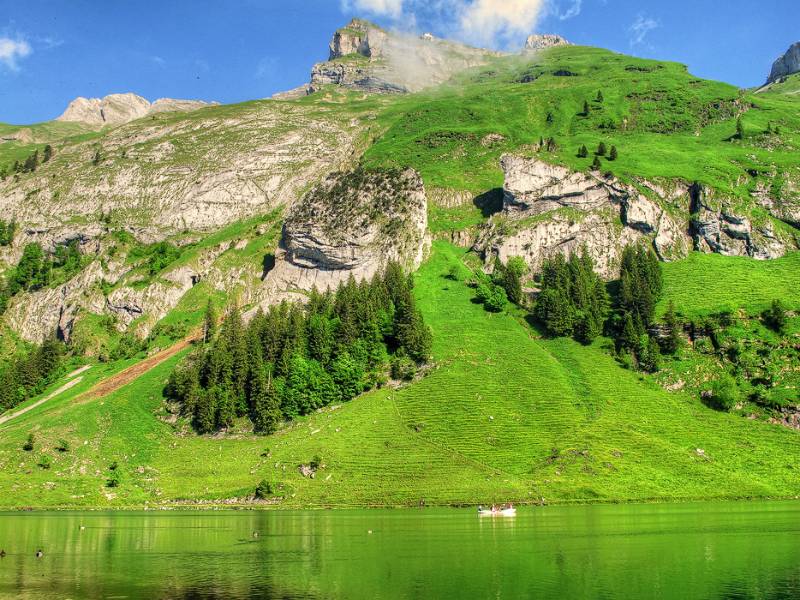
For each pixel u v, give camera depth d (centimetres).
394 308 19812
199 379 18625
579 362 18350
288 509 13400
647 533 9444
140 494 14525
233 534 10400
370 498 13488
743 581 6731
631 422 15812
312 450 15312
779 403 16062
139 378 19938
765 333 17938
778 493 13338
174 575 7600
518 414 16025
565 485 13525
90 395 19462
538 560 7856
